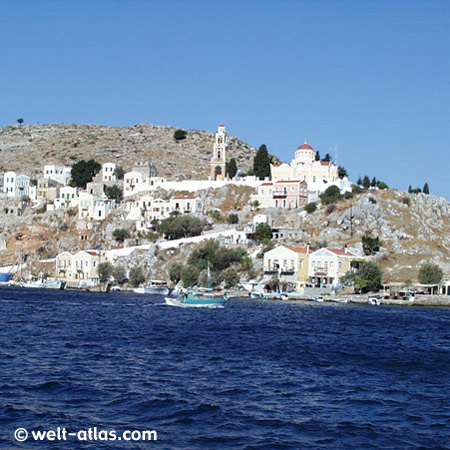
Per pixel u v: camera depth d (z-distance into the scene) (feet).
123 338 351.46
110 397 214.07
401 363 295.48
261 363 282.36
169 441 173.78
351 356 310.24
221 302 618.85
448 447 174.19
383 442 176.86
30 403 204.44
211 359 289.12
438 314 595.06
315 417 198.08
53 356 284.41
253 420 193.36
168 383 236.43
